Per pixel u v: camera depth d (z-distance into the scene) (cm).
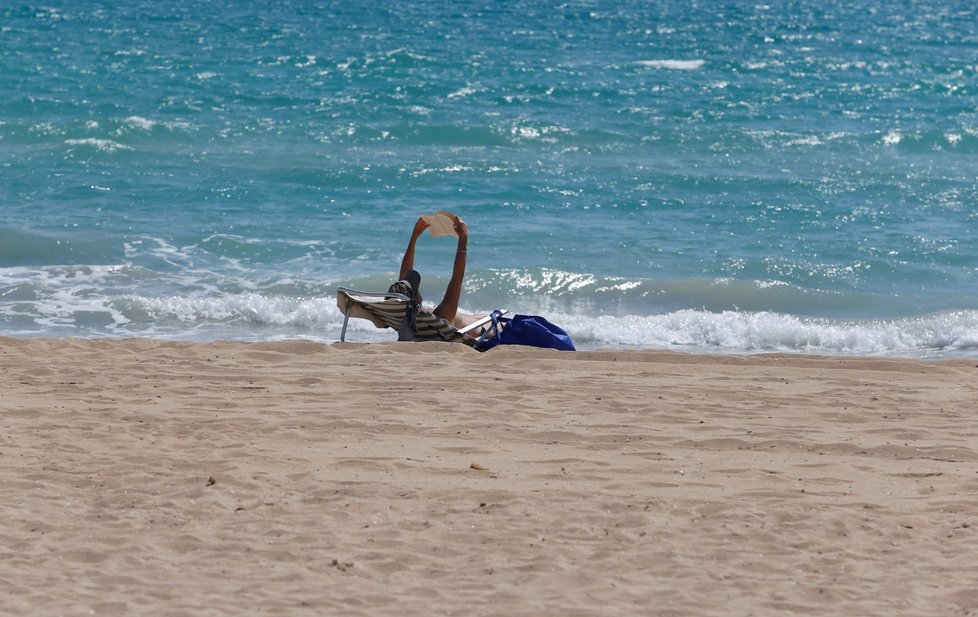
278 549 1994
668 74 13500
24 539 2023
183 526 2106
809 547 2038
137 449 2620
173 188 7781
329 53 14262
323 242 6588
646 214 7331
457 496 2298
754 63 14612
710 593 1820
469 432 2831
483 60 14025
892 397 3266
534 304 5606
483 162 8700
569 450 2689
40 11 18338
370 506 2231
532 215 7275
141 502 2244
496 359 3756
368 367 3597
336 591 1805
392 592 1808
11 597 1758
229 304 5319
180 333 5012
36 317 5169
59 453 2577
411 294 4203
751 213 7369
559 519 2166
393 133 9675
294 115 10525
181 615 1703
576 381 3419
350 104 11044
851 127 10594
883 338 5003
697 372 3603
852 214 7350
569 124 10344
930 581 1875
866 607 1767
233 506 2227
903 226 7075
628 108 11269
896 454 2689
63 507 2208
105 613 1708
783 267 6188
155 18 17900
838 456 2673
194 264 6147
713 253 6462
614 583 1856
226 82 12131
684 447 2734
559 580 1869
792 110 11450
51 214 7031
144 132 9506
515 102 11450
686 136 9762
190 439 2725
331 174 8131
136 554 1964
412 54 13875
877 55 15725
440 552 1994
